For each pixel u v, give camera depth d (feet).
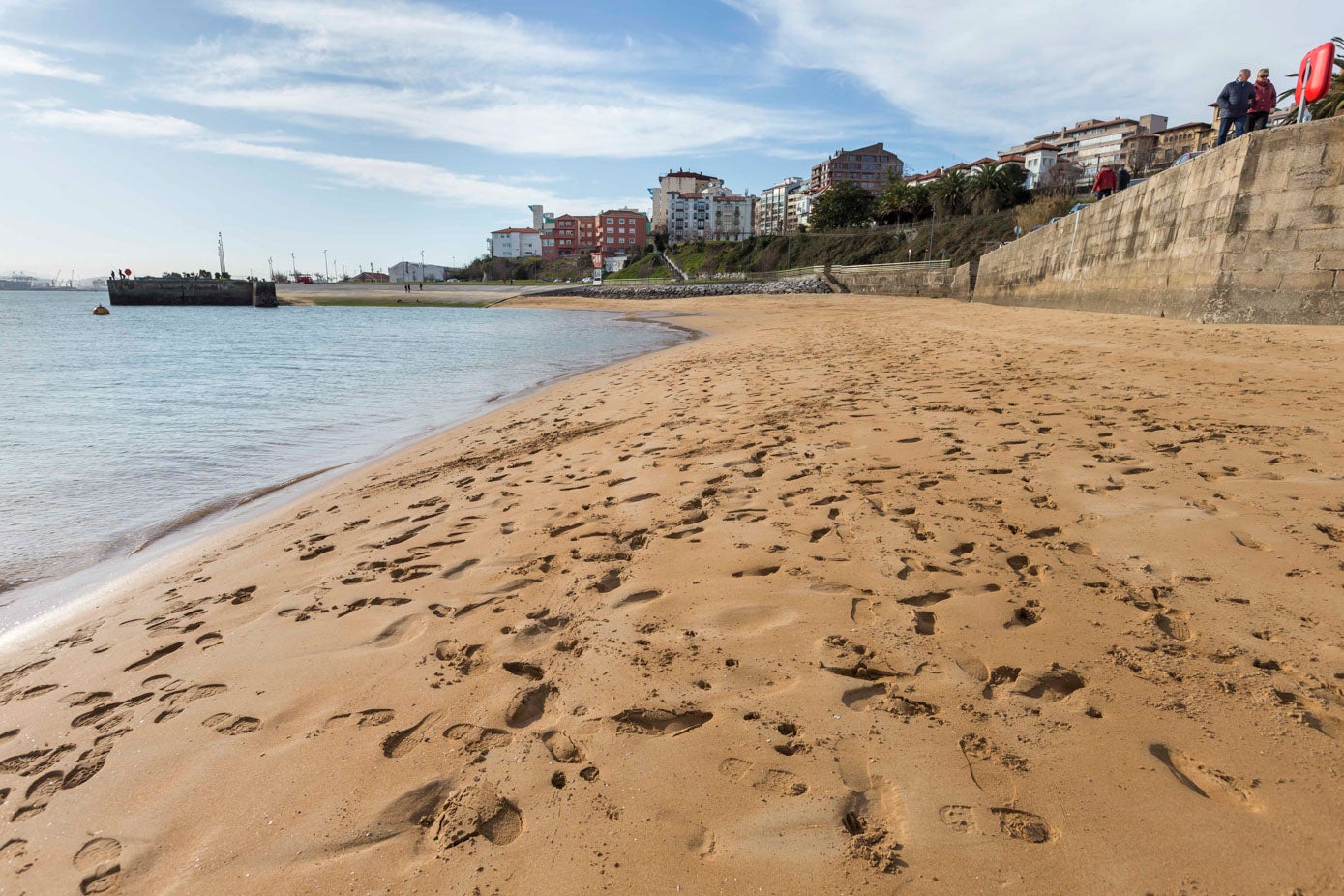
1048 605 8.47
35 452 26.86
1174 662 7.07
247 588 12.70
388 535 14.65
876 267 161.38
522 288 323.16
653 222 492.95
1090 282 58.85
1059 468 13.55
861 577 9.71
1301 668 6.77
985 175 204.54
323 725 7.67
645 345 70.90
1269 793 5.29
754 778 6.01
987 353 33.99
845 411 21.26
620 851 5.38
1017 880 4.74
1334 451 13.17
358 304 255.09
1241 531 9.89
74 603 13.51
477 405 36.09
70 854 6.20
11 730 8.61
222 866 5.79
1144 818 5.17
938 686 7.06
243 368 57.31
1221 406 17.80
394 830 5.92
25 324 143.43
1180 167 43.06
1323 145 33.81
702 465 16.58
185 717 8.26
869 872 4.93
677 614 9.20
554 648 8.73
